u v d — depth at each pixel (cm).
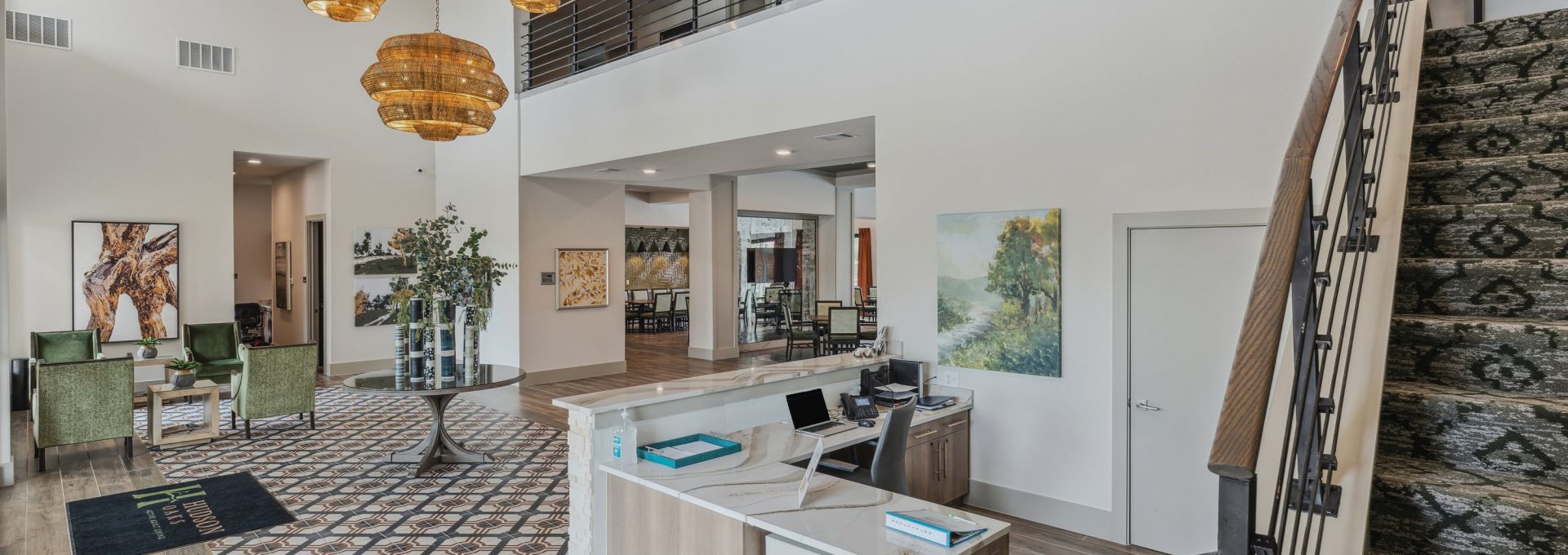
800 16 599
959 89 511
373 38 1034
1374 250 234
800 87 600
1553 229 251
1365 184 246
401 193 1061
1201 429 421
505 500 525
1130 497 446
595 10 1098
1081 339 462
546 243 970
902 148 541
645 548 345
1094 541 455
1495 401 204
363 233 1030
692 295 1230
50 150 816
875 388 506
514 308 946
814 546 269
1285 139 389
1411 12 341
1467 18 489
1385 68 290
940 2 519
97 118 844
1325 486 169
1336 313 225
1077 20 460
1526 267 238
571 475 387
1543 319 234
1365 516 171
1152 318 435
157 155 881
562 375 992
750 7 859
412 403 863
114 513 492
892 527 280
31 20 804
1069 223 464
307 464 612
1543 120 288
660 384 432
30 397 757
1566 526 171
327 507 508
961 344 514
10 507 502
